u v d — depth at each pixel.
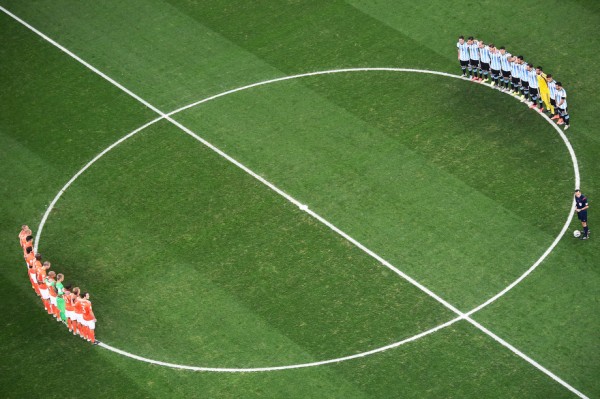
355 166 124.69
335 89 134.12
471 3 144.38
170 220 120.38
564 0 143.88
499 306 110.19
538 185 121.50
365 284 113.00
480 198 120.56
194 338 109.12
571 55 136.62
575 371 104.25
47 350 108.94
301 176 124.06
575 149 125.06
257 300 112.12
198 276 114.69
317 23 143.00
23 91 136.50
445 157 125.06
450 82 134.25
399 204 120.50
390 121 129.62
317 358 106.81
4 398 105.00
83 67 139.12
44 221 121.12
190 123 131.12
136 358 107.75
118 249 117.75
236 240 117.88
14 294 114.12
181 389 104.81
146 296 113.19
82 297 107.62
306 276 114.12
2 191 124.50
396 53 138.38
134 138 129.75
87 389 105.31
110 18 145.38
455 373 104.75
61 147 129.25
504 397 102.56
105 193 123.75
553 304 110.00
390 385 104.06
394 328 108.88
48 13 146.62
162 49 140.88
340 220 119.25
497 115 129.75
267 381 105.12
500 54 131.50
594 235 116.00
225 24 143.62
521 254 114.75
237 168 125.44
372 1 145.50
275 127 129.88
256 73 136.75
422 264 114.56
